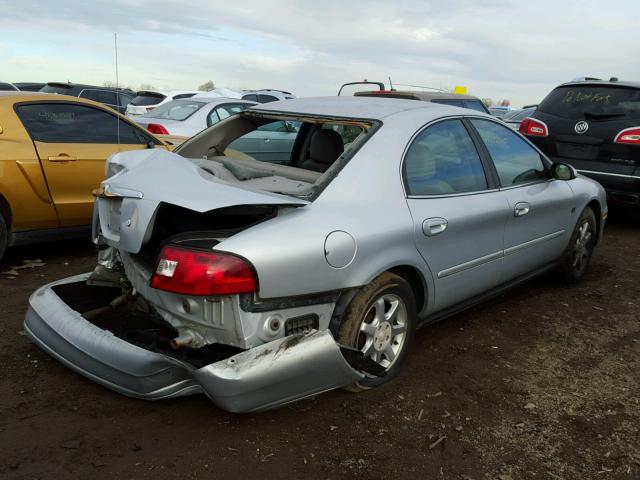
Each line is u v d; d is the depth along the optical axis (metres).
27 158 4.88
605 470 2.68
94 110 5.51
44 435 2.68
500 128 4.27
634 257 6.38
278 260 2.61
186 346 2.71
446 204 3.49
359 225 2.95
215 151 4.14
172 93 15.16
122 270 3.41
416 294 3.47
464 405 3.17
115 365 2.74
